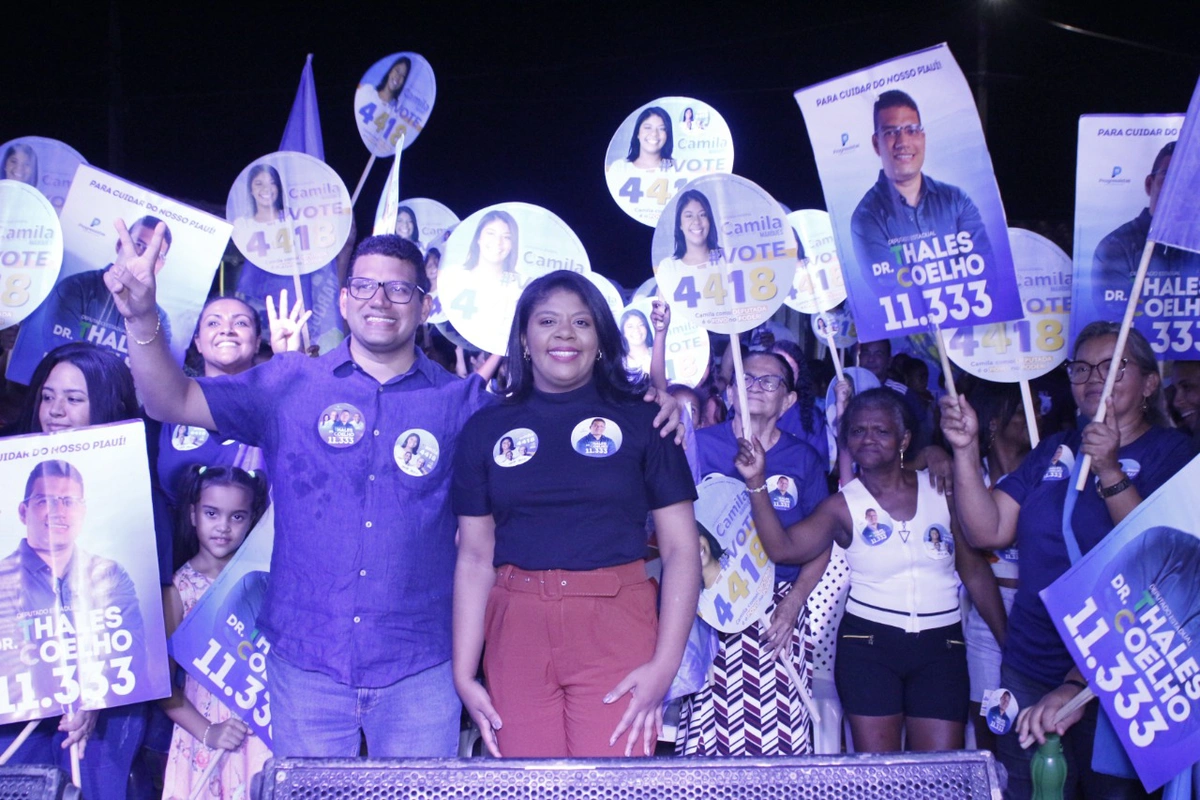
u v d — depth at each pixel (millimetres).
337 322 4445
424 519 2752
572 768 1301
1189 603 2623
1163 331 3271
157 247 2543
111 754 3078
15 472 2787
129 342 2553
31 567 2783
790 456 3734
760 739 3430
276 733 2734
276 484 2777
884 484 3473
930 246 3225
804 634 3562
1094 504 2959
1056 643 3049
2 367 3924
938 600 3393
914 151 3230
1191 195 2857
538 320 2572
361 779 1301
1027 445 3844
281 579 2746
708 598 3387
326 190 3918
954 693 3363
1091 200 3291
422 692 2746
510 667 2484
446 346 5133
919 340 5188
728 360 4805
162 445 3377
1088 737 2945
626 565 2512
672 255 3498
